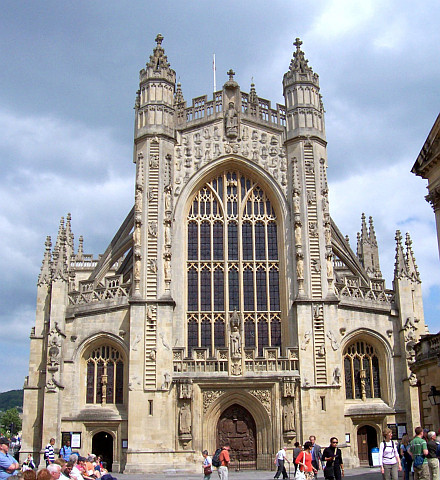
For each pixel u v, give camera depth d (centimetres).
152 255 5444
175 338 5403
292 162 5825
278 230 5781
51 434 5134
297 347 5278
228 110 5956
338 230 6300
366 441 5466
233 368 5169
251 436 5212
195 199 5847
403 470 3172
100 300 5481
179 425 5047
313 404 5150
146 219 5541
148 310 5278
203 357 5231
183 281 5575
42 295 5922
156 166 5694
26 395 5622
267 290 5634
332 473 2898
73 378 5381
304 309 5381
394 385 5606
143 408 5072
